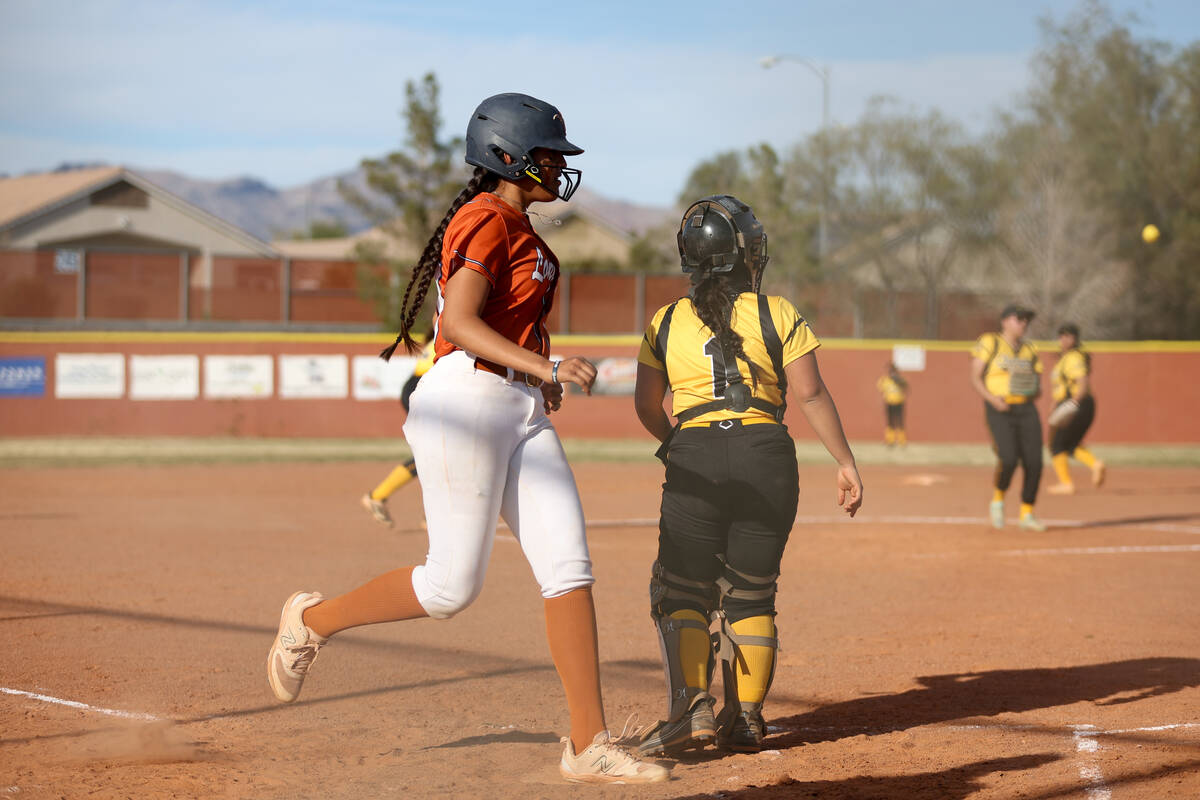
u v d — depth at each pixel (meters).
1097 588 16.53
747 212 8.51
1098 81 75.81
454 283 6.94
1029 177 76.62
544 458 7.34
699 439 8.38
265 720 9.32
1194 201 74.50
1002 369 22.88
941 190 80.31
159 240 95.06
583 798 7.22
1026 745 8.62
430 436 7.16
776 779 7.61
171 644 12.29
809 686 10.84
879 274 82.69
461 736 8.88
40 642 12.26
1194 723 9.30
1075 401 29.88
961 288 80.44
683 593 8.62
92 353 49.81
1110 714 9.66
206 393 50.75
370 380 51.91
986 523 24.61
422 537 21.58
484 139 7.32
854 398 54.66
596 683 7.46
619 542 21.38
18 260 55.22
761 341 8.34
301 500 28.53
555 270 7.47
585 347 53.38
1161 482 35.97
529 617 14.21
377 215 60.28
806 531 23.19
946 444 53.81
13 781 7.47
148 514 25.19
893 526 24.06
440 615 7.57
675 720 8.30
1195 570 18.20
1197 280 73.75
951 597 15.80
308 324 58.31
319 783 7.56
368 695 10.26
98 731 8.84
